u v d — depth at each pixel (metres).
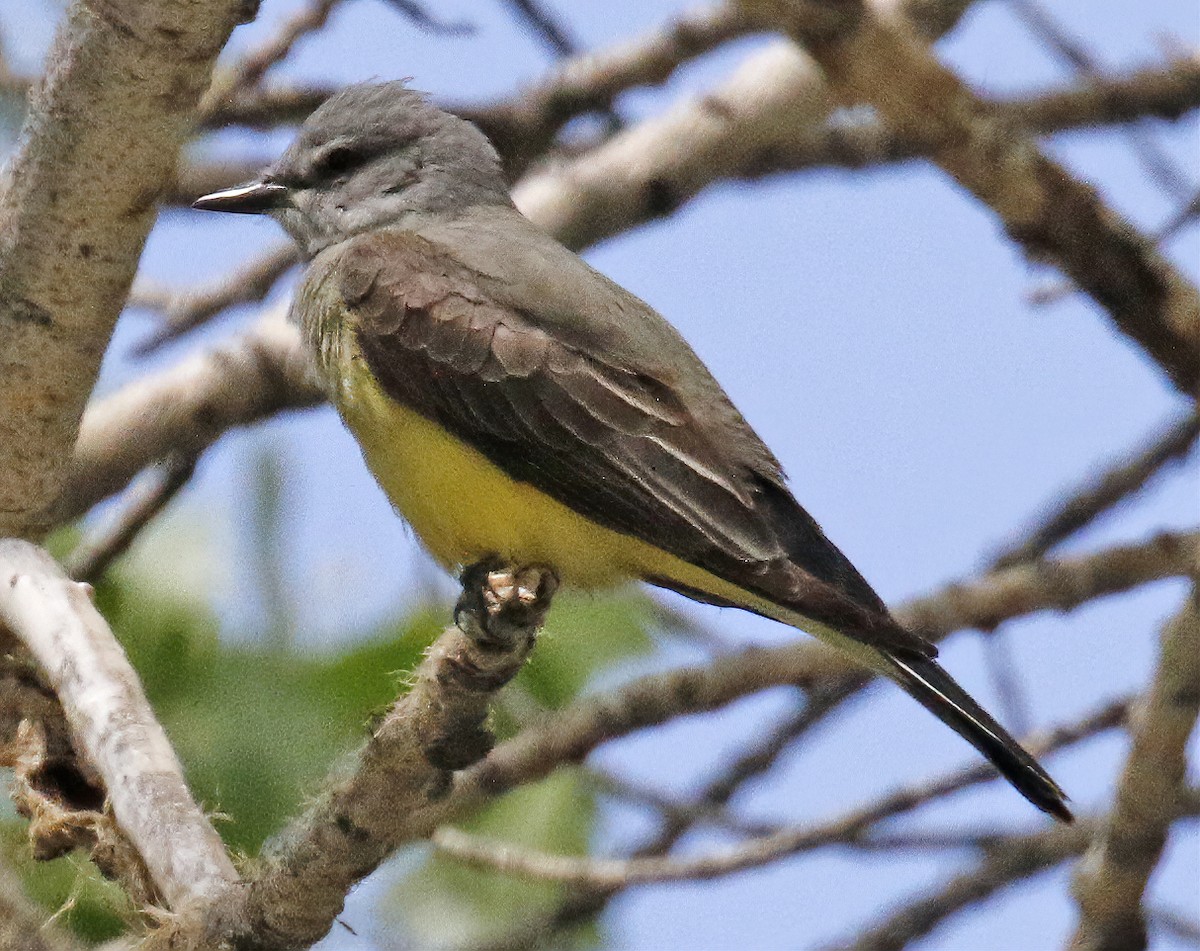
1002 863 11.98
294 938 7.79
